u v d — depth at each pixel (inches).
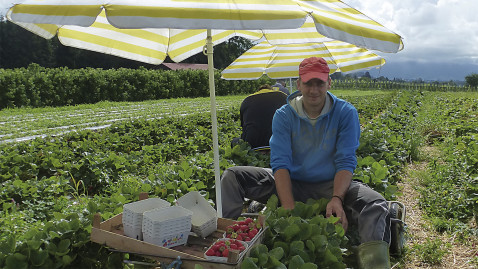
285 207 159.2
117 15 108.1
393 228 166.9
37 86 1097.4
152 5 111.0
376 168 232.4
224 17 111.7
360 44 124.1
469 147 339.6
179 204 144.7
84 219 147.4
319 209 164.6
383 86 2336.4
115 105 1107.3
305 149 168.6
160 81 1459.2
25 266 124.3
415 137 418.0
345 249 146.6
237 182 175.6
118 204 181.8
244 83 1844.2
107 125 660.1
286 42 204.5
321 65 156.3
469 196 240.8
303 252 129.5
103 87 1259.2
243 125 279.6
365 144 318.3
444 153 391.9
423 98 1088.2
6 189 241.6
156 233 124.5
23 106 1033.5
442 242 199.9
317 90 156.9
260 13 114.4
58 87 1143.6
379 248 144.9
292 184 175.0
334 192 158.7
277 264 121.3
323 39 205.8
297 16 116.3
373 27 130.9
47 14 111.8
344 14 132.5
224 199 172.6
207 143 440.5
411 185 297.7
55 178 266.4
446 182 272.8
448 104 797.2
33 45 3016.7
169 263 121.7
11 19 114.0
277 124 169.5
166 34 177.9
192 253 126.2
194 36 185.5
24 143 386.0
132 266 146.9
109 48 173.2
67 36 164.7
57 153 347.3
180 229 129.0
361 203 157.2
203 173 249.3
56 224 140.8
